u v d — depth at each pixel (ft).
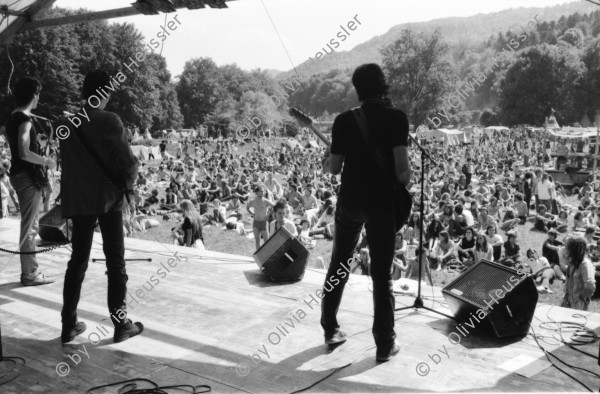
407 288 15.94
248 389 9.83
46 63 167.43
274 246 16.85
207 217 59.16
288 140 212.02
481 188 67.21
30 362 11.02
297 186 65.05
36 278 16.57
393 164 10.02
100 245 22.29
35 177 15.90
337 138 10.37
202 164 123.03
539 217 51.06
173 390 9.82
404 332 12.37
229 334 12.42
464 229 45.01
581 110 265.75
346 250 11.00
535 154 135.85
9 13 17.56
